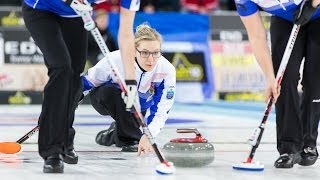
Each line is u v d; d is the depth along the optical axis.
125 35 6.42
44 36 6.57
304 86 7.36
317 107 7.31
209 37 17.89
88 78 8.53
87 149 8.65
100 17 16.58
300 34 7.16
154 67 7.95
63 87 6.55
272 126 12.02
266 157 7.99
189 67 17.73
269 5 6.86
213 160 7.25
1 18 16.97
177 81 17.64
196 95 17.73
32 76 17.11
